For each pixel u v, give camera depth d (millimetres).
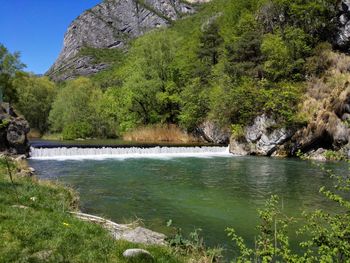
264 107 34375
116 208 13617
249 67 41156
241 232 10875
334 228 5699
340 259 5562
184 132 46625
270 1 47812
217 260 8117
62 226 7711
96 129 56250
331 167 24828
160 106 50625
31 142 42469
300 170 23719
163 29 53406
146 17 199500
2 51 65375
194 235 9320
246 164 26844
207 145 37875
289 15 46156
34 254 6258
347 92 31219
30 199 10008
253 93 35594
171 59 51156
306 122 32844
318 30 42781
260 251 6230
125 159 29062
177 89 49594
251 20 50250
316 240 5812
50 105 76000
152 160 28703
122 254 6652
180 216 12641
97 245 6902
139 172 22484
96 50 187500
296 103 34094
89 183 18703
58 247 6562
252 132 34625
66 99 65375
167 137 46344
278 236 6223
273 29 46438
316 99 33562
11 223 7441
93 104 59375
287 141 33250
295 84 36219
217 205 14234
